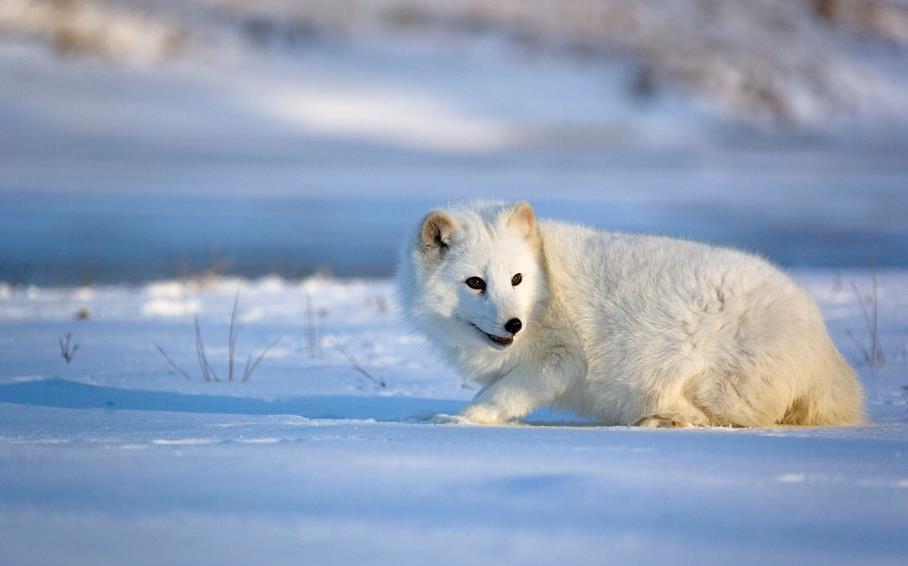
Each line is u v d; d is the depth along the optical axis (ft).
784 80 458.50
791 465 23.80
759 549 17.81
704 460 24.27
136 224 176.04
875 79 474.08
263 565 16.93
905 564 17.13
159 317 68.95
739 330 34.63
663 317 35.12
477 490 21.27
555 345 36.35
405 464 23.71
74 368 50.42
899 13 552.82
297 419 34.30
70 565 17.01
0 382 46.60
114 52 408.05
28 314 70.90
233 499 20.76
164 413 37.55
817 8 539.29
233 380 47.57
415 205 209.77
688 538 18.35
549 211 184.14
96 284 107.65
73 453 25.90
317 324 65.36
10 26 409.90
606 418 37.11
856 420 36.40
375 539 18.21
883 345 53.06
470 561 17.10
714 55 473.26
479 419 36.17
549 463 23.82
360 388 45.73
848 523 19.31
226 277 113.80
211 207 204.23
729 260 35.81
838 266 124.06
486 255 36.58
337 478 22.30
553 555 17.39
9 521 19.53
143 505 20.43
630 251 36.50
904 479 22.56
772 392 34.42
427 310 38.01
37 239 154.30
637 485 21.74
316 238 162.09
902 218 183.52
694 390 35.09
